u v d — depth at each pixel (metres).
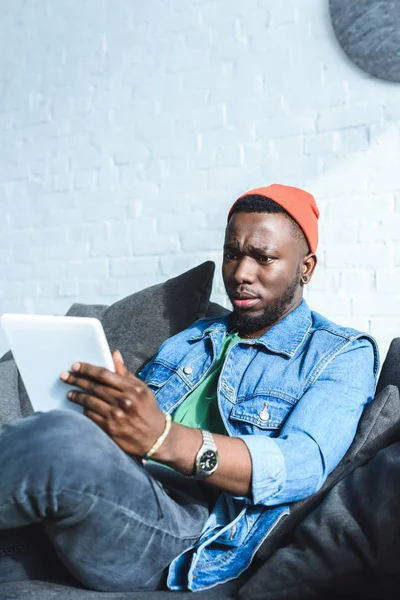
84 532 1.07
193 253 2.53
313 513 1.17
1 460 1.02
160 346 1.76
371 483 1.15
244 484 1.16
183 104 2.57
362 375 1.39
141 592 1.14
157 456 1.10
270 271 1.50
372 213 2.21
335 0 2.24
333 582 1.09
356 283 2.22
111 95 2.74
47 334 1.14
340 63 2.27
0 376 1.80
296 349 1.44
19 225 2.96
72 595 1.09
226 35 2.49
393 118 2.18
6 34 3.02
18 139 2.97
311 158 2.31
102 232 2.74
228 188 2.47
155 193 2.62
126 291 2.68
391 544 1.05
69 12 2.85
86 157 2.79
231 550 1.24
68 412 1.07
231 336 1.55
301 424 1.27
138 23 2.68
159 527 1.11
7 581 1.15
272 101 2.39
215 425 1.42
